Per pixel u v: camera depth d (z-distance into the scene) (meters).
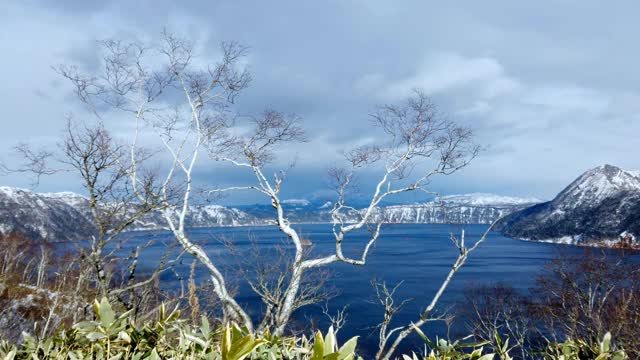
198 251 10.13
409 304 43.31
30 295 13.53
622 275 23.80
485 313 27.44
